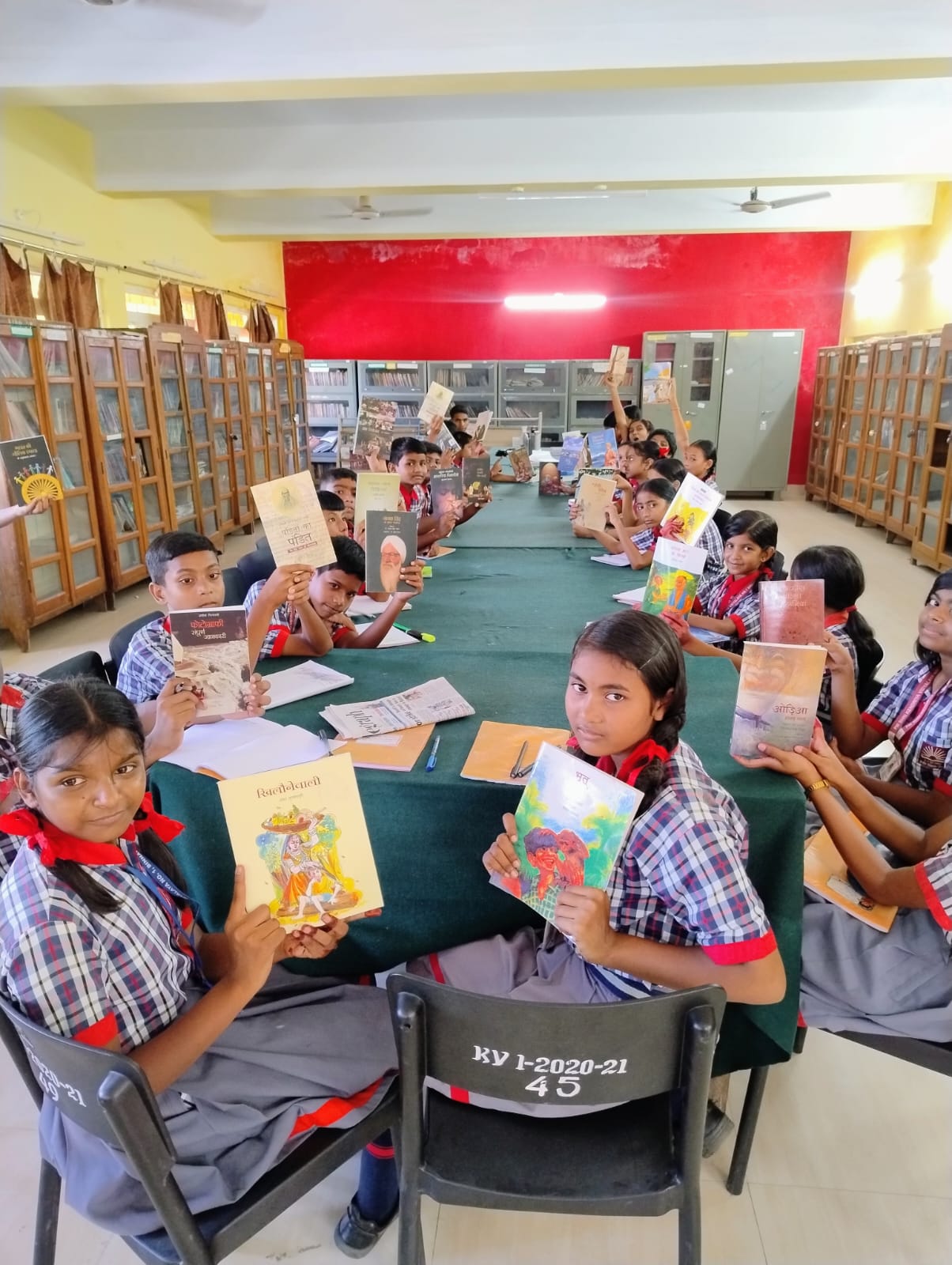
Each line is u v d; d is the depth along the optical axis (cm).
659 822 105
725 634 258
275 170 635
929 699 169
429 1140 105
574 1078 92
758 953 100
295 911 110
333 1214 141
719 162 627
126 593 570
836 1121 159
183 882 134
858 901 137
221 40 399
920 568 620
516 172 636
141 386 565
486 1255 134
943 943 129
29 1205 142
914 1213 140
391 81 409
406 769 140
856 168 621
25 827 94
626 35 393
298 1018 119
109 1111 79
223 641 152
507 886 113
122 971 98
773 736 134
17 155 532
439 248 988
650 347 967
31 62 404
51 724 94
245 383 762
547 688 183
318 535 190
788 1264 132
